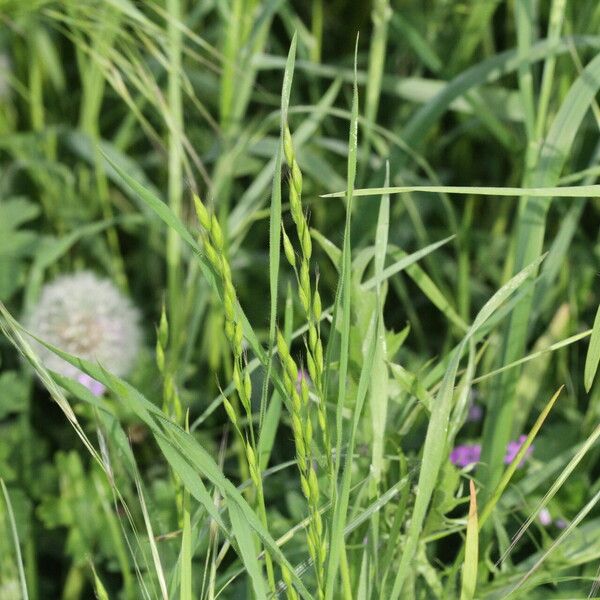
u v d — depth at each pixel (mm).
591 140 1208
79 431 711
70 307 1119
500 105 1160
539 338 1165
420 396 750
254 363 760
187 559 702
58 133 1372
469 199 1165
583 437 1042
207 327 1254
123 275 1341
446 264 1334
